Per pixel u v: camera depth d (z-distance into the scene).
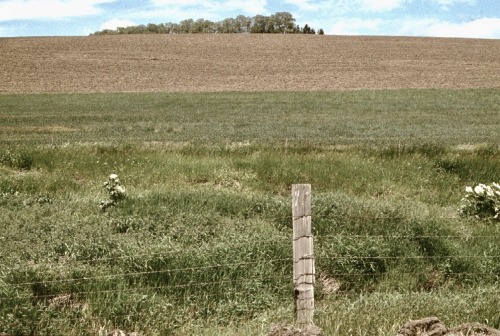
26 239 8.05
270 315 6.51
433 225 9.73
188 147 20.09
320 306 6.96
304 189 5.84
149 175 15.37
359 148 20.50
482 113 40.69
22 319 5.92
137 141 25.14
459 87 57.56
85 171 15.87
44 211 10.12
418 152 19.36
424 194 14.38
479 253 8.91
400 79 62.25
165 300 6.82
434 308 6.47
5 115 37.38
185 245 8.37
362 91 54.62
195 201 11.28
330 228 9.48
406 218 10.00
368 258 8.36
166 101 47.09
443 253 8.79
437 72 66.25
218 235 8.88
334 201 11.09
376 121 35.94
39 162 17.09
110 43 81.00
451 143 25.45
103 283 6.78
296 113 40.03
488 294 6.99
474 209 11.49
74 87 55.28
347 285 8.09
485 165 17.16
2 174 15.16
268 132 29.94
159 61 70.12
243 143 22.53
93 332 6.06
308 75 64.19
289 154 18.80
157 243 8.16
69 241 7.96
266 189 14.92
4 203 10.97
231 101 47.41
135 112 40.09
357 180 15.42
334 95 51.66
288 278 7.72
